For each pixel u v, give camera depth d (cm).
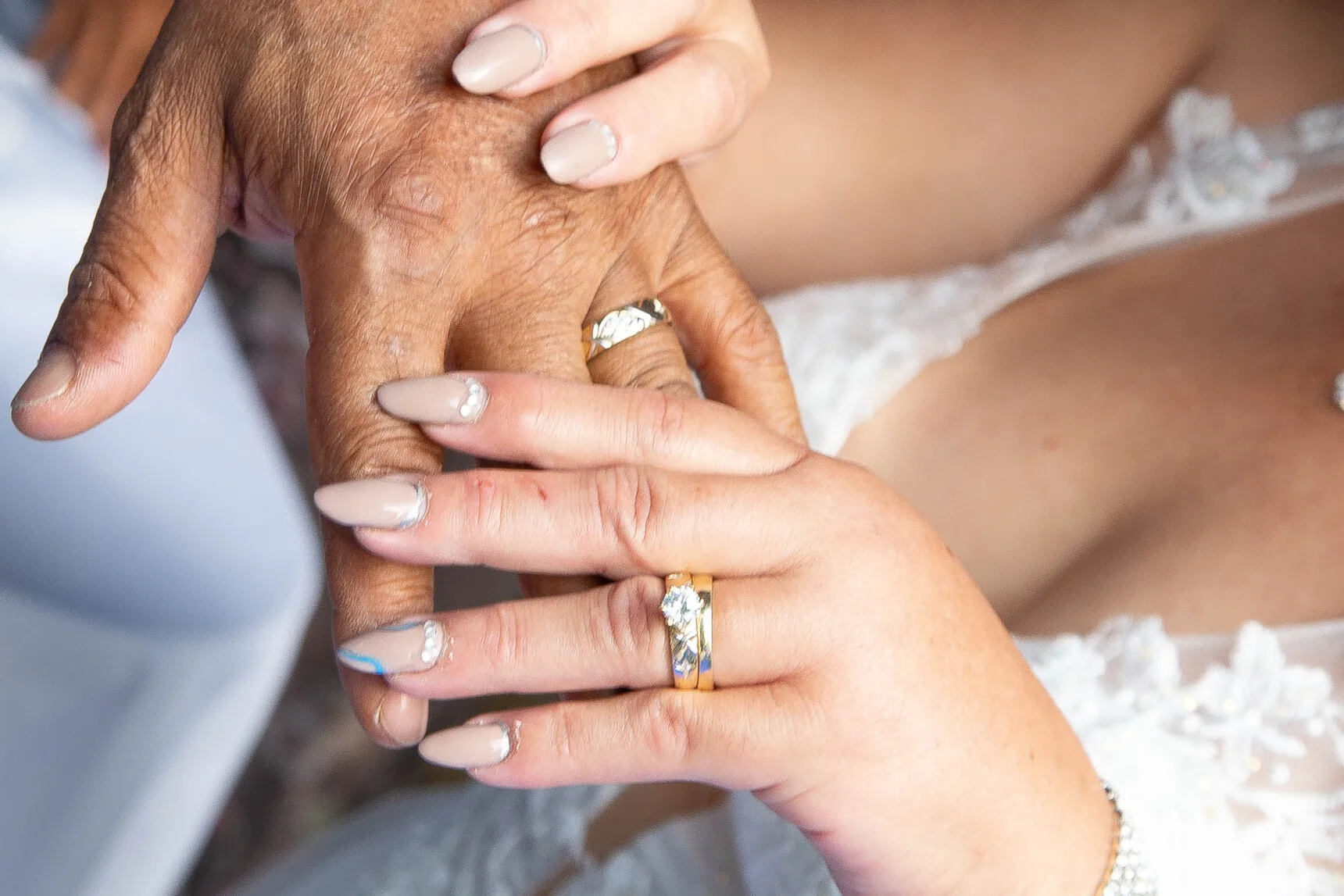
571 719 39
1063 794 42
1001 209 62
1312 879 45
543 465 40
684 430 40
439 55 43
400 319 42
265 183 43
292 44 42
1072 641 48
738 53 46
